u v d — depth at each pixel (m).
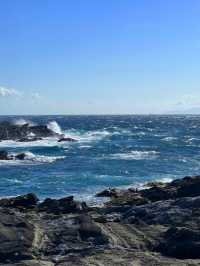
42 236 14.62
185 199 19.19
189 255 13.62
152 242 14.60
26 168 45.06
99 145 70.56
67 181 37.06
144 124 165.88
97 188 33.94
